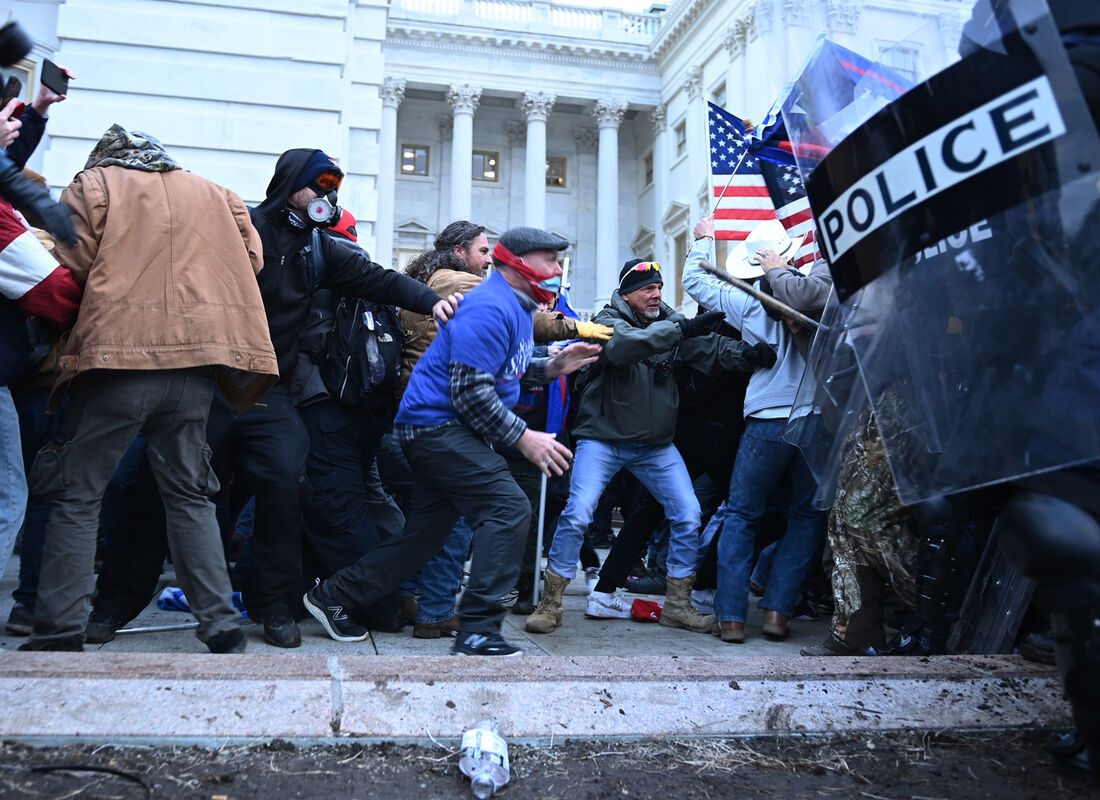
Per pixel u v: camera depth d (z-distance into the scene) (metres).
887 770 2.13
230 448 3.48
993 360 1.52
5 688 2.03
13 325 2.87
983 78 1.48
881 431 1.71
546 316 3.86
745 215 4.68
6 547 2.88
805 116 1.86
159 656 2.26
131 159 2.87
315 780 1.91
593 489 4.14
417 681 2.23
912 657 2.71
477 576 3.04
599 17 35.31
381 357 3.79
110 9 10.35
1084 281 1.43
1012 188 1.46
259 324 2.89
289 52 10.66
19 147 3.24
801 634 4.29
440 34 33.84
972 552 3.52
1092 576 1.60
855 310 1.74
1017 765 2.18
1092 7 1.47
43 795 1.73
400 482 4.66
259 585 3.36
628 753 2.16
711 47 29.45
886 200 1.62
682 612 4.27
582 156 37.53
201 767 1.92
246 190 10.42
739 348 4.30
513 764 2.06
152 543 3.41
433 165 36.47
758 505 4.05
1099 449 1.41
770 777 2.07
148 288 2.72
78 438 2.70
